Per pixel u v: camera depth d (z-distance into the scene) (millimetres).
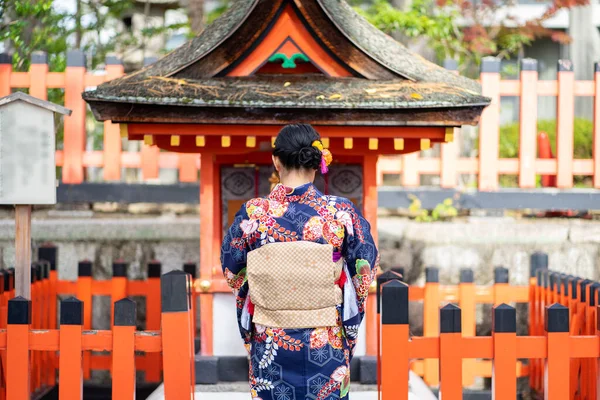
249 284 2654
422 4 7453
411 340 3098
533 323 4773
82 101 5520
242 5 3643
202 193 3725
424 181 8898
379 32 3729
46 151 3477
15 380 3154
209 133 3404
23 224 3531
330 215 2705
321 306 2617
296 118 3311
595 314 3611
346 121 3312
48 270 4637
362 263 2723
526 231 5438
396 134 3418
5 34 6387
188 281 3193
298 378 2600
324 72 3480
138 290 4875
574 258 5430
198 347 4680
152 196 5723
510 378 3113
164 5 10141
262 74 3508
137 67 9078
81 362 3139
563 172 5562
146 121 3330
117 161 5602
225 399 3516
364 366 3619
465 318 4773
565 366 3154
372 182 3820
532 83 5531
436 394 4816
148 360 4945
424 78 3508
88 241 5402
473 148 7547
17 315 3156
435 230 5441
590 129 8016
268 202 2736
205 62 3445
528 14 11656
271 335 2619
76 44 7305
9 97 3416
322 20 3412
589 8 11867
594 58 11922
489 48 8008
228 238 2777
